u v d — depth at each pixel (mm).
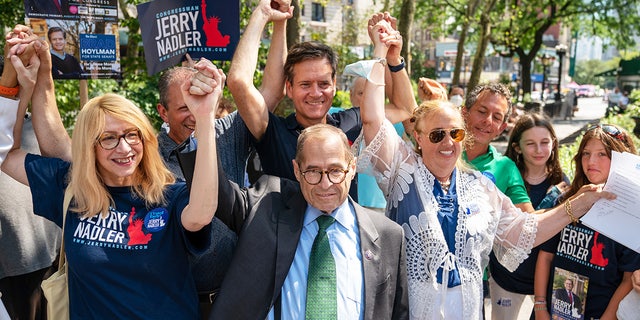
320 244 2396
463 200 2738
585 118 29344
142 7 3420
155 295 2256
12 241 3195
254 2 8641
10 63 2541
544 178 3896
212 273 2650
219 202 2346
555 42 44469
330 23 29906
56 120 2713
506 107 3666
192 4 3518
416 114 2830
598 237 2898
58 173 2471
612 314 2840
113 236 2250
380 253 2443
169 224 2309
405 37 8703
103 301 2215
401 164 2805
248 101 2893
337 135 2420
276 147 3039
